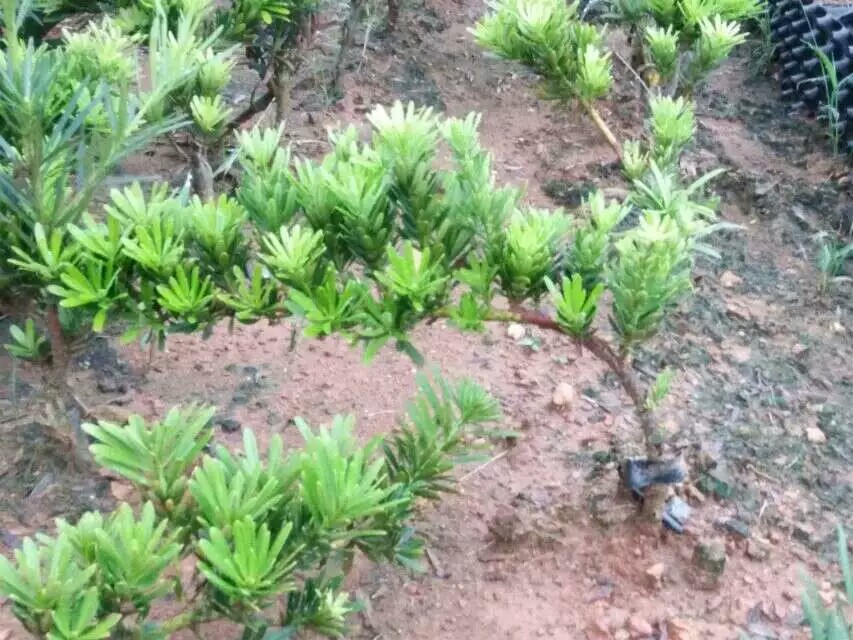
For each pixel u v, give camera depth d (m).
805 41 4.36
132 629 1.37
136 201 1.75
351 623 2.03
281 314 1.78
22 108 1.73
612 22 4.05
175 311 1.69
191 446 1.50
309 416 2.62
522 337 3.00
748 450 2.60
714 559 2.14
